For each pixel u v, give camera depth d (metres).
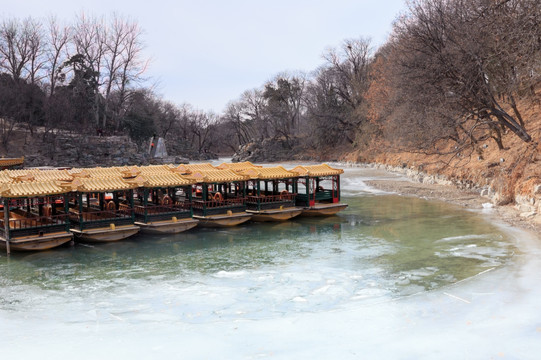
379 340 10.94
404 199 36.62
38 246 20.94
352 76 91.62
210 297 14.70
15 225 21.58
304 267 17.92
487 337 10.84
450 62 34.00
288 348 10.66
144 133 96.81
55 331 12.09
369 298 14.16
